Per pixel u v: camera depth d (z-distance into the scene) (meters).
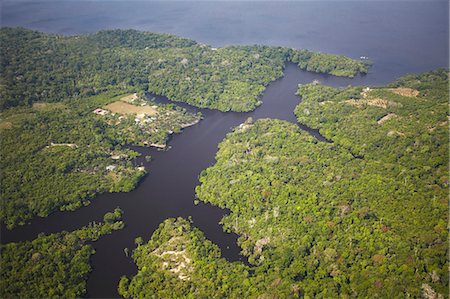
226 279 189.88
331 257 192.50
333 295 175.50
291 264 194.62
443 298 164.38
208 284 187.88
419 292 167.88
